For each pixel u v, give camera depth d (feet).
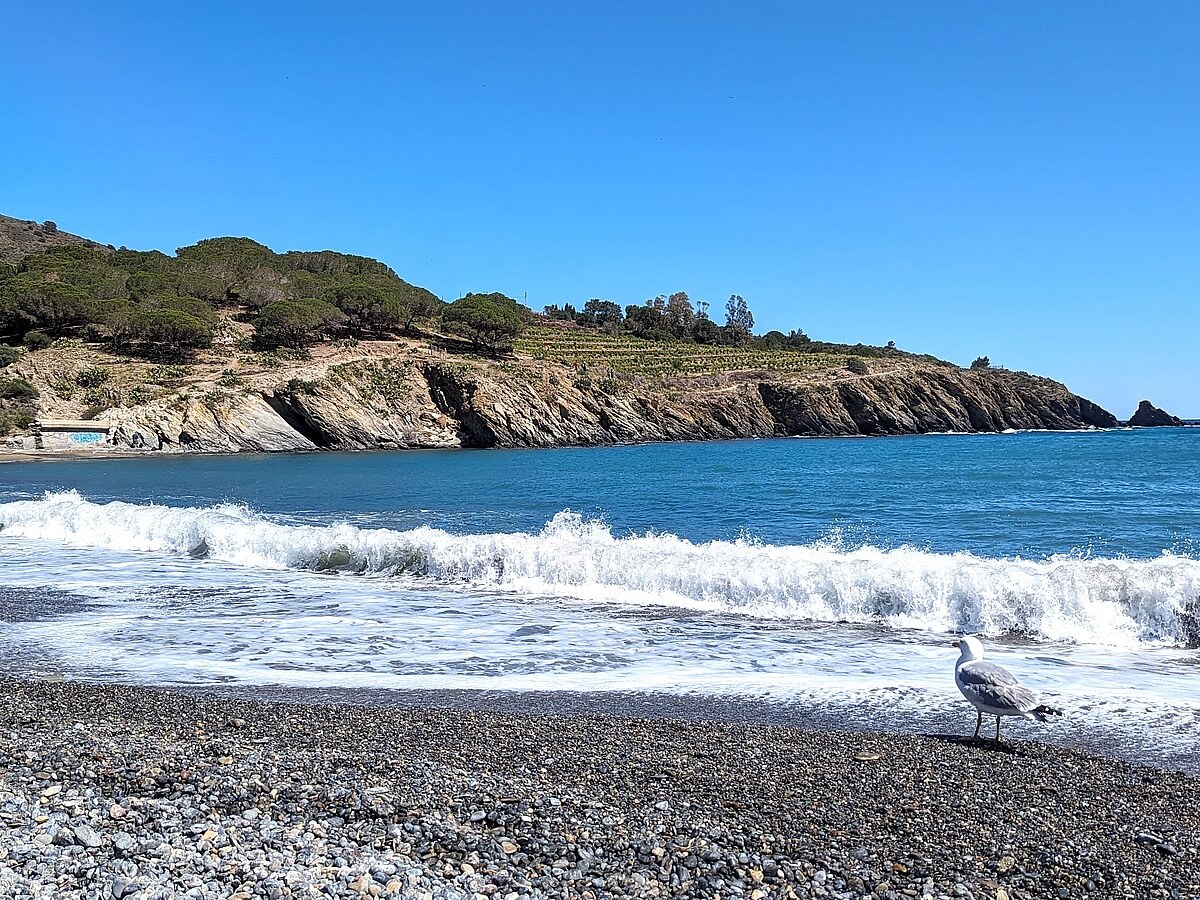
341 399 367.66
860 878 17.43
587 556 55.57
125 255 572.51
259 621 46.19
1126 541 77.25
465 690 33.55
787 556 54.80
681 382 518.37
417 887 16.78
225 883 16.70
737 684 34.40
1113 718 29.58
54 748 24.20
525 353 501.15
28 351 397.60
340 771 22.74
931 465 217.15
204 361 403.34
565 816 20.15
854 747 26.12
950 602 45.52
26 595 53.52
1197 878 17.58
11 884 16.44
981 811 20.95
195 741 25.20
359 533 66.28
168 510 83.05
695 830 19.48
